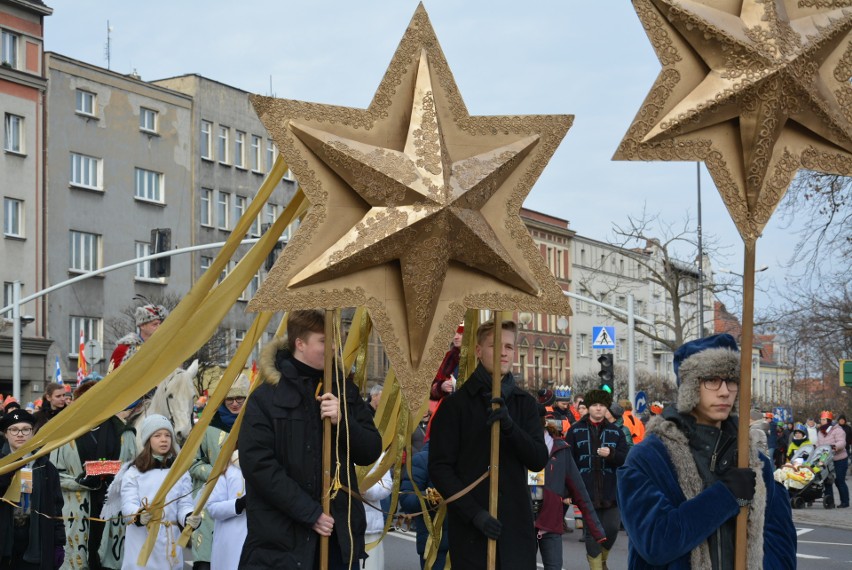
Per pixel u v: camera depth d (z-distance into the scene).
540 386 73.44
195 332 6.51
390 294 6.16
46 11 48.41
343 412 6.09
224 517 8.43
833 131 5.66
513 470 6.75
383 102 6.23
